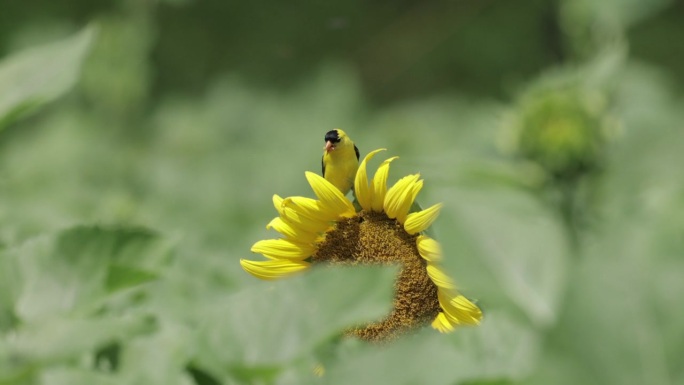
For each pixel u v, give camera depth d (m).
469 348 3.04
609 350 2.79
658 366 2.75
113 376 3.16
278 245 3.50
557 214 4.52
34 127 7.75
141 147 7.70
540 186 4.54
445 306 3.36
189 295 3.59
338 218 3.49
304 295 3.06
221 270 3.67
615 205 4.55
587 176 4.69
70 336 3.17
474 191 4.00
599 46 5.95
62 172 7.15
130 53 7.99
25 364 3.15
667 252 2.78
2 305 3.26
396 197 3.45
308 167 7.24
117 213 5.12
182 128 7.84
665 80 6.16
